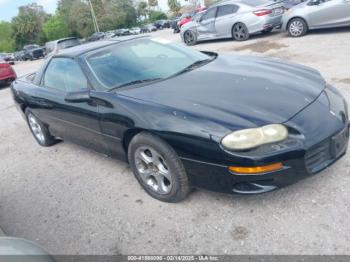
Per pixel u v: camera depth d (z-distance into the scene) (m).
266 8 10.48
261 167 2.34
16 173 4.29
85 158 4.27
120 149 3.23
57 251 2.72
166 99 2.83
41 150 4.86
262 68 3.32
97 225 2.92
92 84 3.37
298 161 2.39
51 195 3.57
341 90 4.85
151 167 2.98
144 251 2.52
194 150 2.54
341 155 2.70
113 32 42.31
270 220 2.55
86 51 3.75
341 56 6.69
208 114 2.54
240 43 10.74
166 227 2.71
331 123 2.58
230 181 2.48
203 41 13.07
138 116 2.81
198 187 2.73
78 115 3.53
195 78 3.16
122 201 3.18
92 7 59.03
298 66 3.46
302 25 9.38
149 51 3.82
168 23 43.38
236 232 2.51
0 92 10.95
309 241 2.30
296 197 2.72
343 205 2.55
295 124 2.45
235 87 2.87
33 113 4.63
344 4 8.57
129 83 3.27
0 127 6.46
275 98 2.67
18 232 3.07
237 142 2.35
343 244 2.23
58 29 61.09
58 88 3.97
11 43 62.75
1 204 3.62
